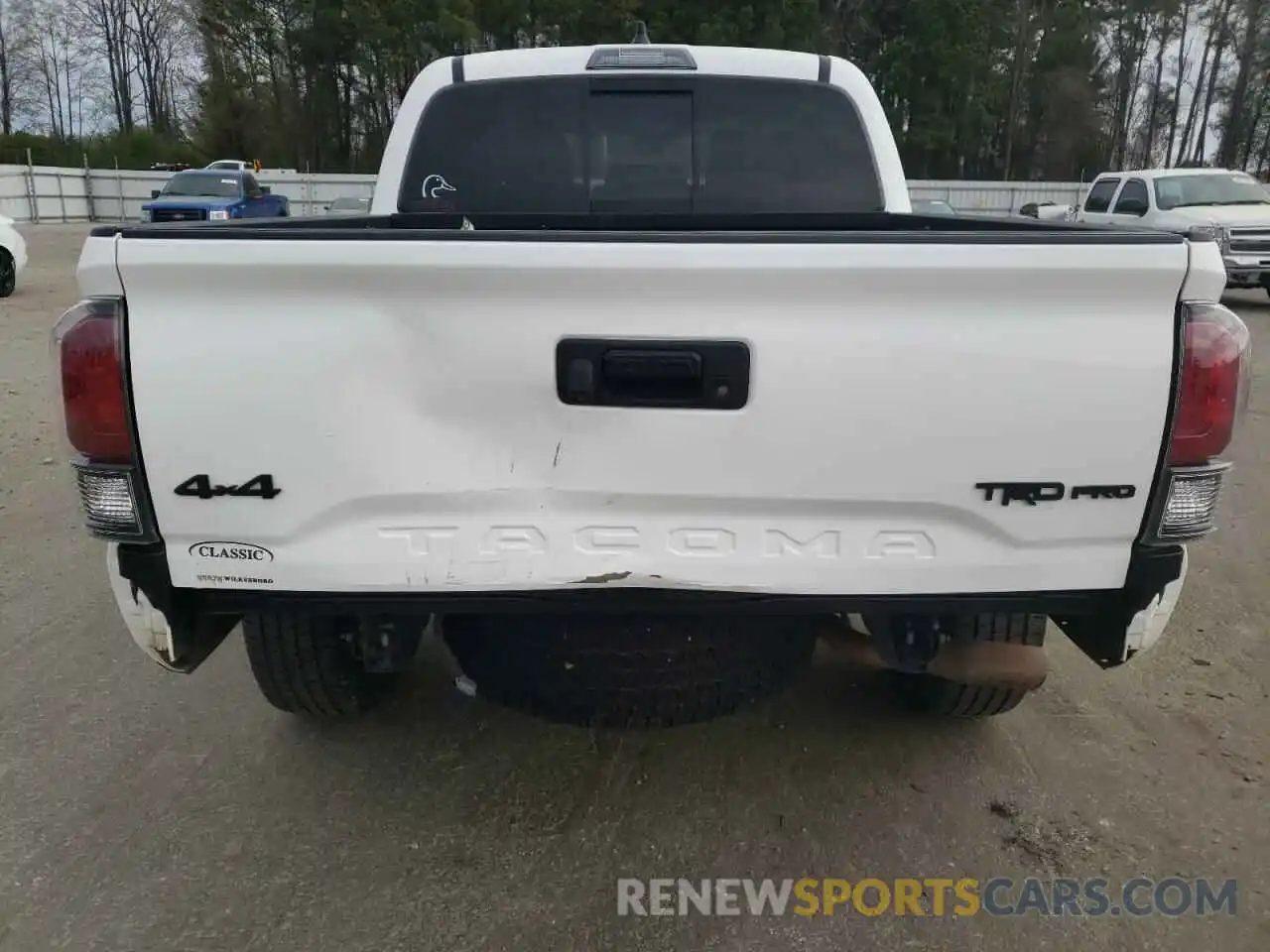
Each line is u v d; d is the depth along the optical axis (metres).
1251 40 60.59
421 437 2.13
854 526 2.19
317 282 2.04
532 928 2.49
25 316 12.92
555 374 2.10
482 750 3.31
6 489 6.16
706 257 2.02
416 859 2.75
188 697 3.65
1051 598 2.26
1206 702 3.62
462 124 4.14
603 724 2.55
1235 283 15.09
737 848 2.80
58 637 4.13
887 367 2.08
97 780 3.11
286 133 53.72
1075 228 2.61
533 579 2.21
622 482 2.15
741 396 2.10
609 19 46.50
